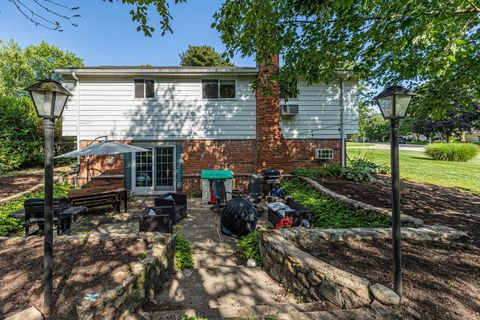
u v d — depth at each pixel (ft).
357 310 7.47
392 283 8.57
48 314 7.40
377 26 14.34
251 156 34.60
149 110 33.37
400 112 8.28
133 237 13.29
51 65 89.35
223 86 34.45
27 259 10.96
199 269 13.44
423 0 12.30
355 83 35.63
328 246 12.06
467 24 13.09
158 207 19.86
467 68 15.52
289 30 17.66
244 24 17.35
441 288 8.40
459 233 12.88
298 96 35.68
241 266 14.11
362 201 21.15
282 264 11.62
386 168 39.52
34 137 41.73
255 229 18.72
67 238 13.02
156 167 33.76
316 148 35.99
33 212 16.84
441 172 39.58
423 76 20.13
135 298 9.12
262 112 32.14
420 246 11.91
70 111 32.22
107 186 25.72
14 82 89.61
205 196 29.86
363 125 137.39
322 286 9.16
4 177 33.32
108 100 32.76
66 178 32.76
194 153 34.12
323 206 21.33
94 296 7.64
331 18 15.08
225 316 8.25
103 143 24.61
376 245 12.12
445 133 73.00
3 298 8.16
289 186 29.37
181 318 7.97
